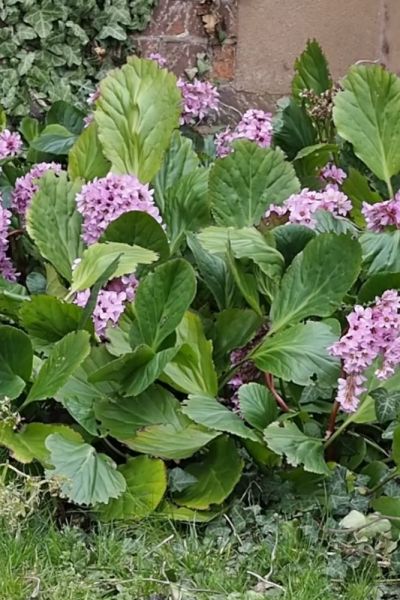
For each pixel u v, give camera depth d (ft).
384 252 5.01
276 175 5.37
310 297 4.75
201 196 5.39
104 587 4.02
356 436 4.73
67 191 5.34
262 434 4.45
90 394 4.63
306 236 4.91
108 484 4.26
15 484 4.26
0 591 3.91
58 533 4.23
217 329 4.93
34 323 4.77
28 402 4.53
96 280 4.65
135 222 4.95
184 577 4.08
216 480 4.50
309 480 4.50
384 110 5.98
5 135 6.26
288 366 4.58
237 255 4.76
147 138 5.64
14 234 5.71
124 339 4.72
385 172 6.00
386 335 4.27
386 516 4.31
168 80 5.70
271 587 4.05
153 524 4.36
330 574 4.11
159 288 4.53
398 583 4.15
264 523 4.34
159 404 4.60
